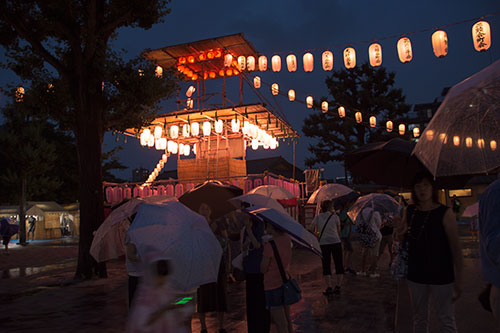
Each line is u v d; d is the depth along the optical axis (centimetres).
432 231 328
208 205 573
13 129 2598
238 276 518
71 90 1000
